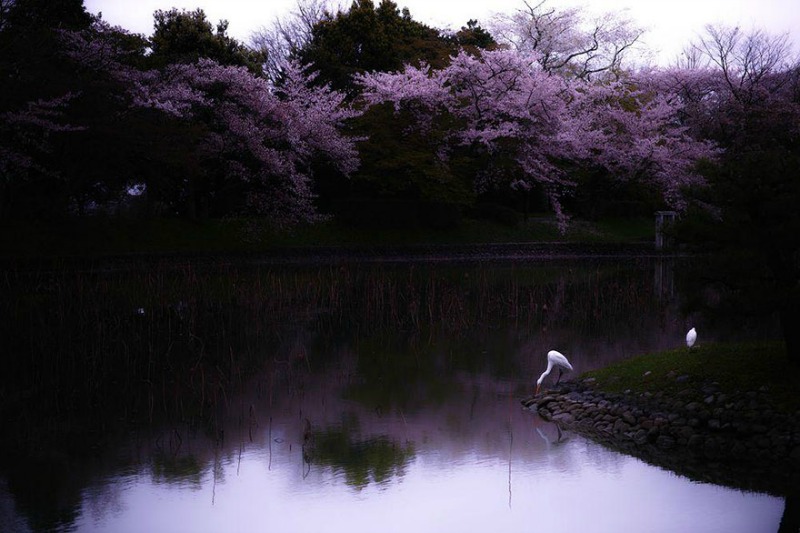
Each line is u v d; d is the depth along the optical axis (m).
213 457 8.42
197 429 9.48
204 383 11.81
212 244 30.72
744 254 8.64
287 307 19.16
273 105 30.66
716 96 39.84
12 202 26.05
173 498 7.21
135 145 24.58
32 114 21.83
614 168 38.34
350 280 23.69
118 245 28.19
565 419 9.70
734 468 7.90
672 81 40.50
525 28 41.44
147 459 8.34
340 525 6.62
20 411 10.27
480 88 35.16
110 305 17.17
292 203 32.12
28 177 25.11
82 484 7.58
